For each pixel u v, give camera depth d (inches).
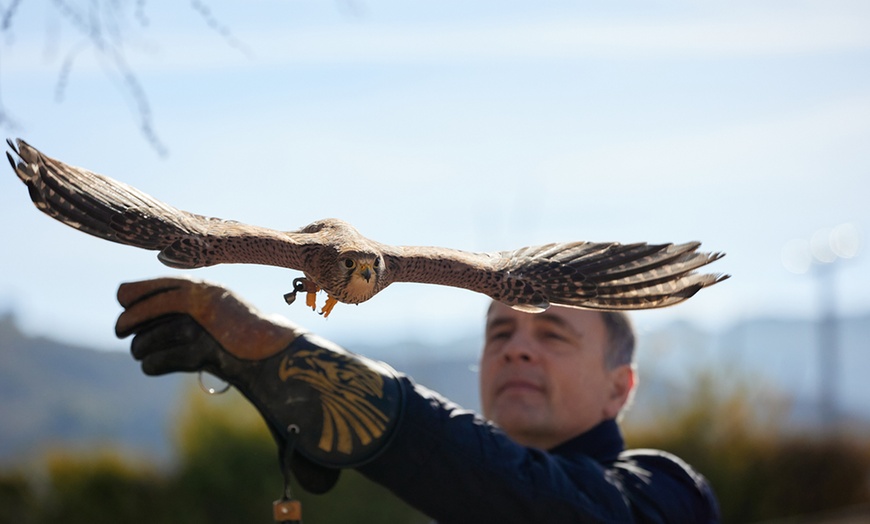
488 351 290.2
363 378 212.5
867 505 832.3
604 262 237.5
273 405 211.8
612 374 286.7
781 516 826.2
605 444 279.9
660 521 246.2
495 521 215.9
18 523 737.6
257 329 214.5
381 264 213.0
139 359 216.8
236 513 744.3
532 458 226.7
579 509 221.6
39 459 766.5
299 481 215.3
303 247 208.1
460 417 219.1
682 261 230.8
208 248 199.2
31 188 188.1
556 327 280.2
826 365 1221.1
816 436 869.8
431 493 213.9
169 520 743.7
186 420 764.0
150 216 199.3
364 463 210.8
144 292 215.9
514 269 237.6
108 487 749.9
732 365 840.9
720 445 826.8
